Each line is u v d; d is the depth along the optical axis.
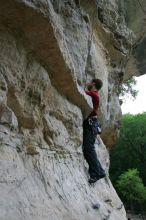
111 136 12.41
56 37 5.88
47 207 5.27
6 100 5.19
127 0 15.01
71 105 7.56
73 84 7.10
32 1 5.24
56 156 6.70
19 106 5.54
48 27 5.61
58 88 6.96
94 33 10.48
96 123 8.25
